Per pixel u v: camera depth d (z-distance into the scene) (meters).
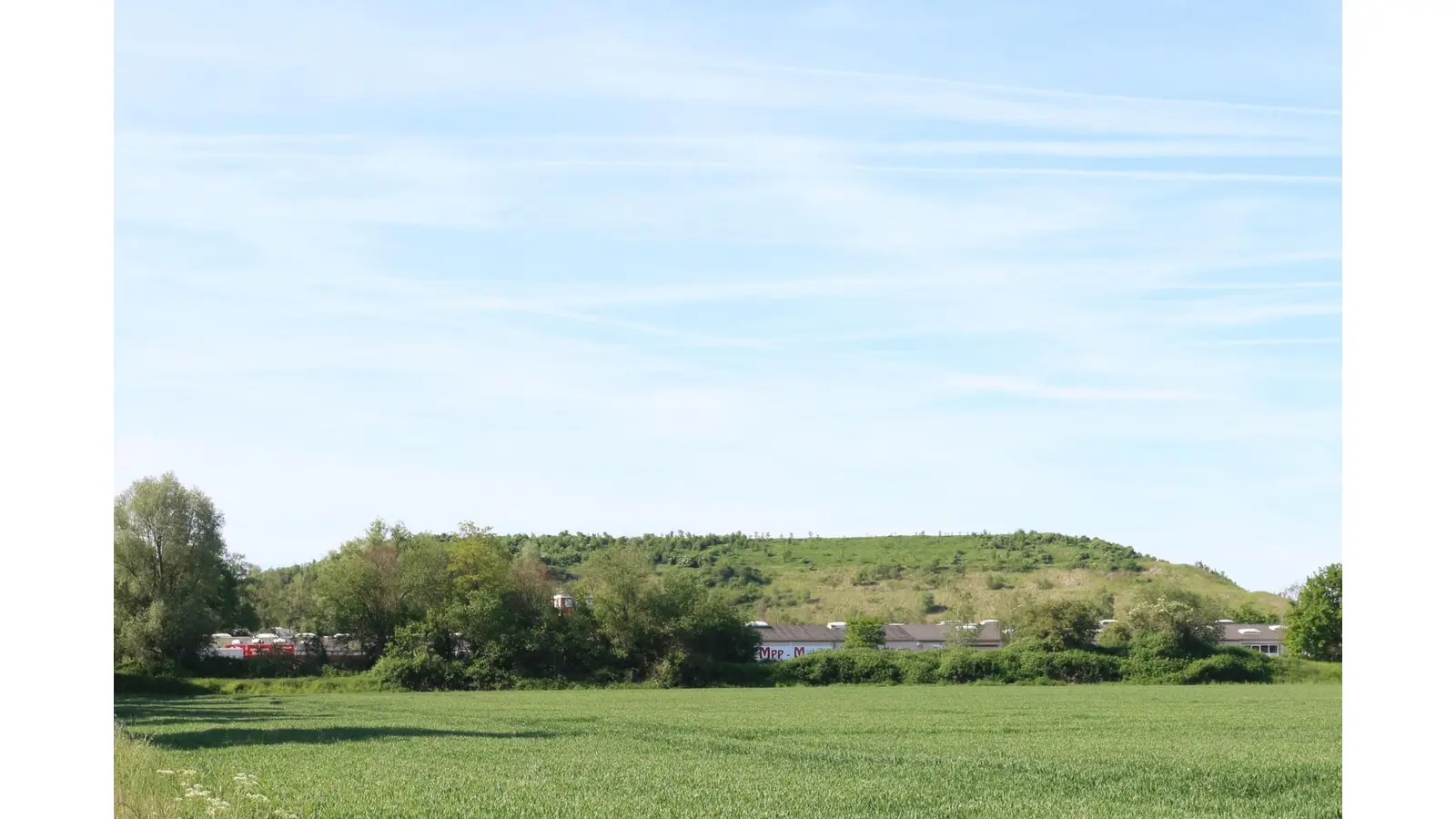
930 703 69.00
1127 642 100.31
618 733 44.81
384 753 34.56
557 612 94.25
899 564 199.25
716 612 95.56
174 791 18.25
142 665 76.94
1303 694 78.25
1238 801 24.81
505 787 26.14
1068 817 22.22
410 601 91.56
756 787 26.67
